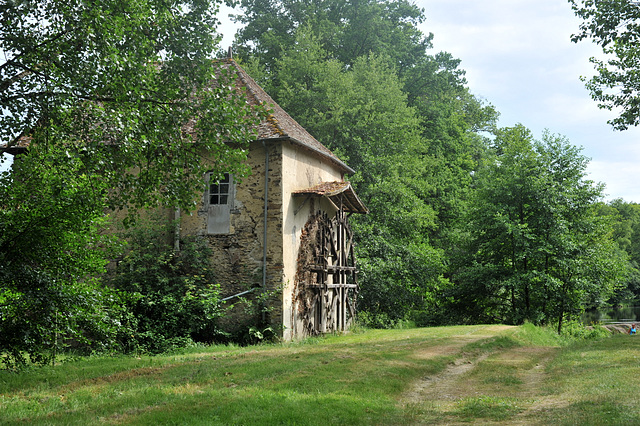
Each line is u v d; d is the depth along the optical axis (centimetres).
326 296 1980
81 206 1071
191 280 1653
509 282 2748
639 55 1825
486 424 630
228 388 809
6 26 1004
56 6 1041
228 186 1733
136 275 1625
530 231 2855
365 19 3906
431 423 646
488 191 3109
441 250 3341
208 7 1249
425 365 1098
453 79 4369
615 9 1550
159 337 1541
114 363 1148
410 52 4200
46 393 810
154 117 1128
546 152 3067
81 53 1034
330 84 3092
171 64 1185
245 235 1698
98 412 658
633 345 1384
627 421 568
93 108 1048
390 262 2750
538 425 600
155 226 1697
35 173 1073
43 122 1034
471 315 3200
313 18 3906
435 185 3722
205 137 1227
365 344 1480
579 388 820
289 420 611
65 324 1034
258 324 1647
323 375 914
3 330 977
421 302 3130
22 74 1040
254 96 1911
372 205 2923
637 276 6594
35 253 1045
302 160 1877
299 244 1798
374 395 797
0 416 634
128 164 1112
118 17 1073
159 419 611
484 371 1082
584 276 2858
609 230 3034
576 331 2992
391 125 3116
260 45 3997
